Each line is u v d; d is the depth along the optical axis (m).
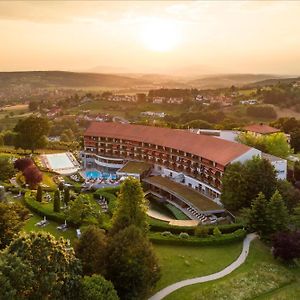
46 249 52.53
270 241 95.31
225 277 80.81
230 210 116.00
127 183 89.19
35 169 145.25
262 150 158.75
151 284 70.44
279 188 113.75
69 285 54.38
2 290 46.19
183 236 96.38
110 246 70.06
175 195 131.38
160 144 158.25
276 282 80.62
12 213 81.12
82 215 100.62
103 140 180.75
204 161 136.50
